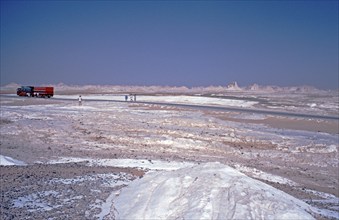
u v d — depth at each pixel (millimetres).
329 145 25359
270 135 28391
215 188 9219
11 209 10727
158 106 51219
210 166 10430
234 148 24469
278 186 16156
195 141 25266
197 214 8375
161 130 28812
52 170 15930
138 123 32312
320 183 18094
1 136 27047
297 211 8625
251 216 8180
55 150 22578
